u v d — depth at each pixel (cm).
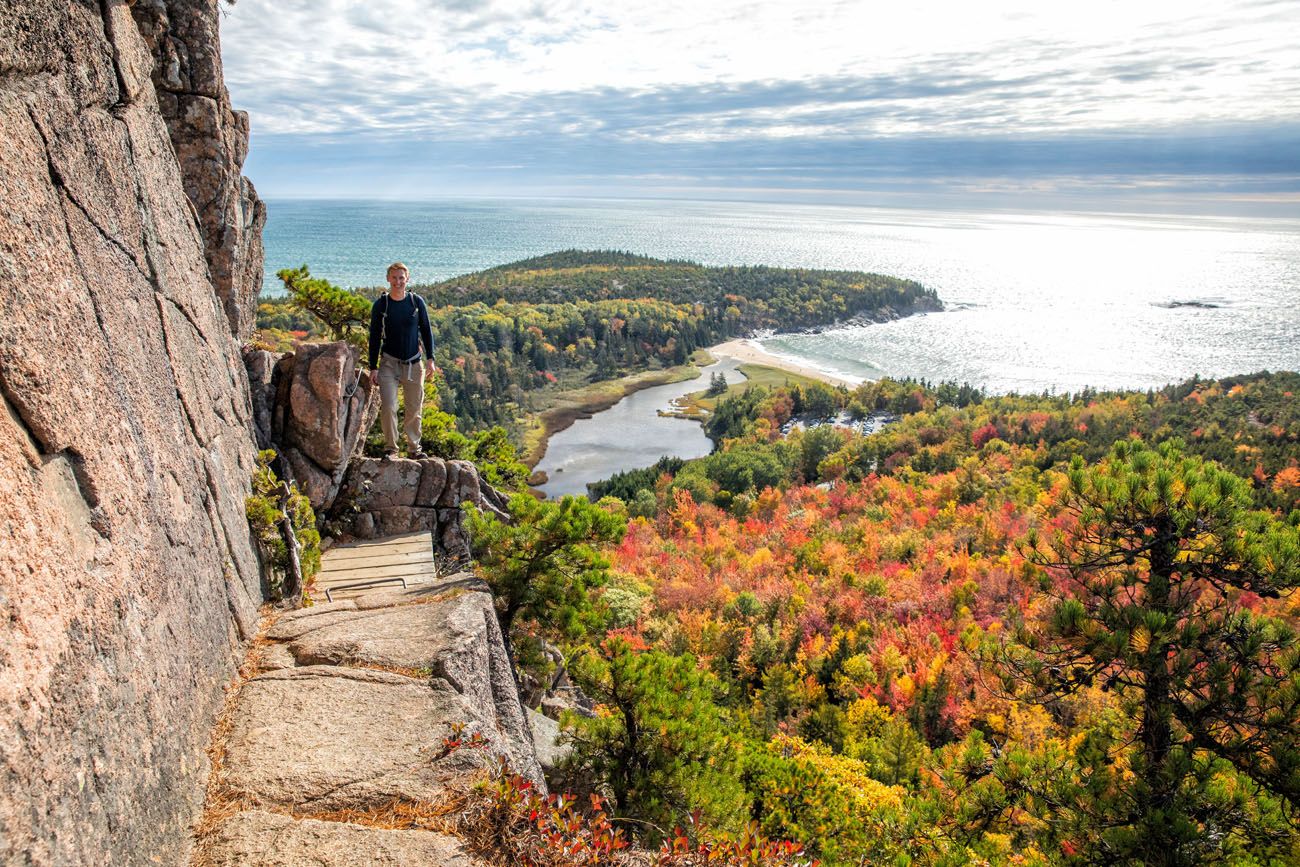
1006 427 10625
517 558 771
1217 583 725
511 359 14212
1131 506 738
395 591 554
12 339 226
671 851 368
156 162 436
